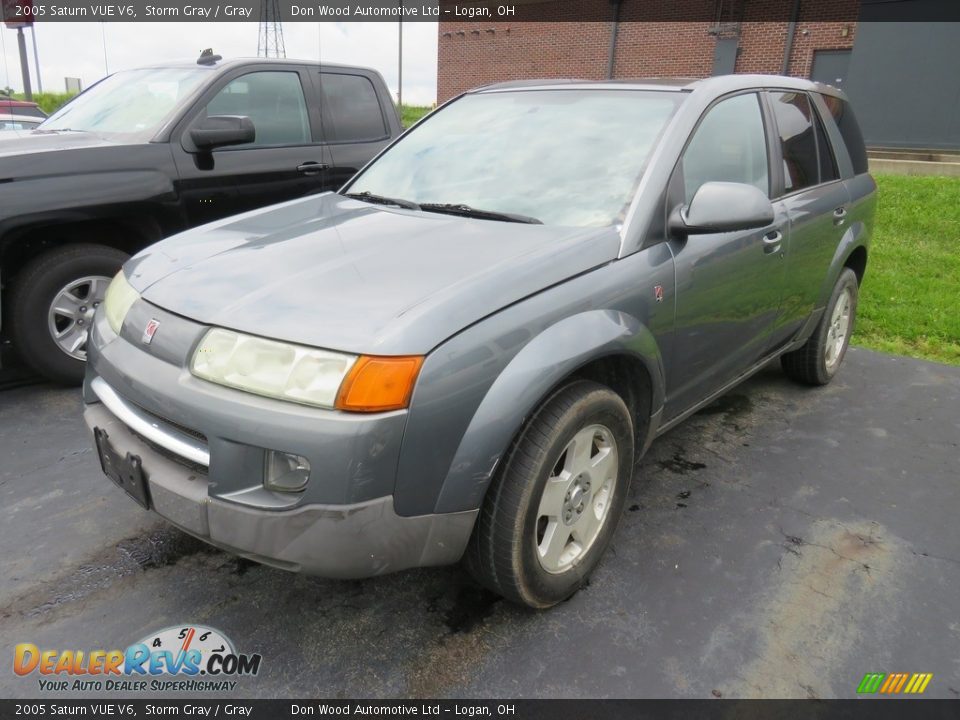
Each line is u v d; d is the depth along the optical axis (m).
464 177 3.06
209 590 2.55
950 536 2.99
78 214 3.99
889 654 2.34
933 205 10.08
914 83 14.99
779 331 3.66
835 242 4.01
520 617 2.45
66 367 4.11
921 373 4.83
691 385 3.02
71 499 3.08
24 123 11.09
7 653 2.26
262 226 2.84
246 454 1.96
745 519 3.07
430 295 2.08
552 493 2.32
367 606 2.49
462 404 2.00
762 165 3.41
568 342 2.21
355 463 1.88
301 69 5.25
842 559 2.82
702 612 2.50
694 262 2.78
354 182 3.44
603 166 2.82
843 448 3.73
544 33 22.06
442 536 2.08
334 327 1.96
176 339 2.13
